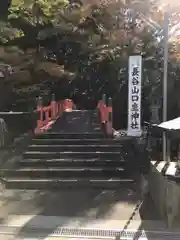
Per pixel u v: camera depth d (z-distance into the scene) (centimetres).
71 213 734
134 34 1516
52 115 1502
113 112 1892
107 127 1279
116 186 920
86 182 924
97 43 1521
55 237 601
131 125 1263
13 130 1324
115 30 1466
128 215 723
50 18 1204
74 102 1983
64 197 846
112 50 1584
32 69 1433
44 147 1116
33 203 800
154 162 871
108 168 995
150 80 1588
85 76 1834
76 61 1672
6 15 1247
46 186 921
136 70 1249
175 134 689
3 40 1190
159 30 1491
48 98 1780
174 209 646
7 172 971
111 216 716
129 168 997
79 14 1308
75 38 1451
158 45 1538
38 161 1025
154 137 1088
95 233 622
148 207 776
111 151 1102
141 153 1065
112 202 811
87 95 1972
